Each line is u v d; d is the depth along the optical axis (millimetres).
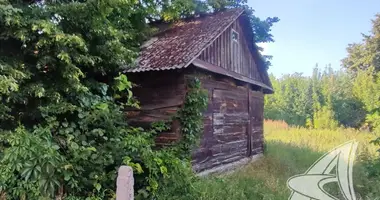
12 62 4867
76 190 4449
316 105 25656
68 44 4977
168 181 5016
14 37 4711
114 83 6738
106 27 5918
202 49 7152
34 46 5078
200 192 5156
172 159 5195
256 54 11570
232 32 9773
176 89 7242
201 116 7293
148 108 7531
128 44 8266
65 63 5105
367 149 10266
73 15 5332
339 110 24281
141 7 9234
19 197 3979
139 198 4750
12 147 4070
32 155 4047
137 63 7324
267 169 9125
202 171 7730
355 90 24172
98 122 5336
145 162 4852
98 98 5934
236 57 10023
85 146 4895
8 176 3945
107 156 4746
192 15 10531
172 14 10195
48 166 4090
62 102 5242
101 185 4621
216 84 8609
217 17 9391
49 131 4559
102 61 6254
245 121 10688
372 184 6727
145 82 7633
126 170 3174
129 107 7738
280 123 22453
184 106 7082
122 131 5445
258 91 12438
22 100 5004
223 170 8766
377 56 25016
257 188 6191
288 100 27250
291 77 28672
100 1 5355
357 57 28500
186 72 7203
